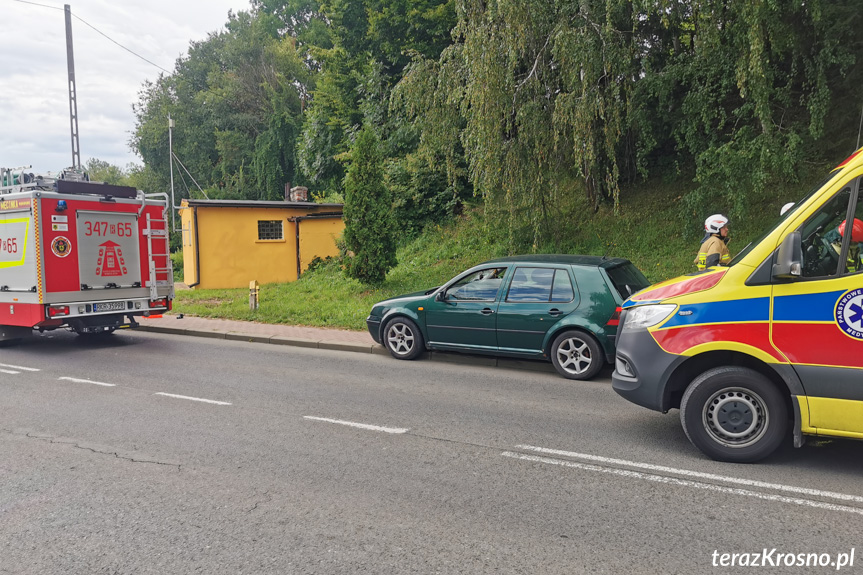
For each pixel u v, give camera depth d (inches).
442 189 832.3
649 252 554.9
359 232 646.5
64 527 149.1
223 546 138.3
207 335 481.7
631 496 165.2
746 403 186.9
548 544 137.7
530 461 194.1
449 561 130.3
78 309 415.8
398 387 302.4
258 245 908.6
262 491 170.2
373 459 196.7
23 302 406.3
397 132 892.6
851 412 172.1
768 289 182.1
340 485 174.6
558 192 529.0
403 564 129.2
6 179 459.8
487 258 664.4
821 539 139.6
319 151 1244.5
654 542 138.4
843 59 430.3
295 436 221.9
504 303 336.5
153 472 186.1
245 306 598.5
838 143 520.7
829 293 174.6
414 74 573.0
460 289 354.6
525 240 597.3
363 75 1050.1
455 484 174.9
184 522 150.9
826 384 174.2
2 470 189.0
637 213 613.9
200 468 189.2
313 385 307.4
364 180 647.8
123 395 288.2
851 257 174.1
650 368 198.5
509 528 146.2
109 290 434.3
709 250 319.0
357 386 305.0
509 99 493.7
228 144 1892.2
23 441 218.4
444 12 871.1
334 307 562.6
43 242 398.6
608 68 470.9
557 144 507.5
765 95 411.5
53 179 453.1
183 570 128.1
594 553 133.3
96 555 135.1
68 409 262.7
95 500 165.2
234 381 317.7
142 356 397.7
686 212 509.7
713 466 187.8
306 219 934.4
